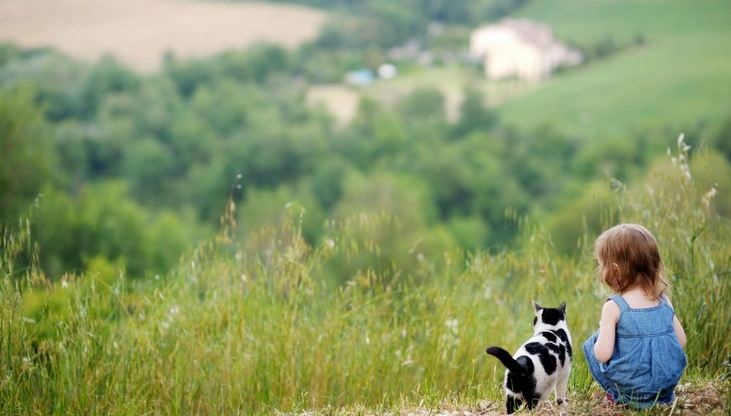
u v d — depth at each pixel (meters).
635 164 79.00
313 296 6.66
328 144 87.94
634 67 116.06
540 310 4.81
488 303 7.04
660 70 110.75
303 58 128.25
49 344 5.72
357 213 6.83
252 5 145.12
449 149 81.75
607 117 98.44
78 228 34.97
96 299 6.05
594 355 4.59
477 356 6.42
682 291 5.97
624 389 4.47
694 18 134.00
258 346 6.16
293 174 82.50
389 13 153.00
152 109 89.94
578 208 39.19
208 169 81.56
